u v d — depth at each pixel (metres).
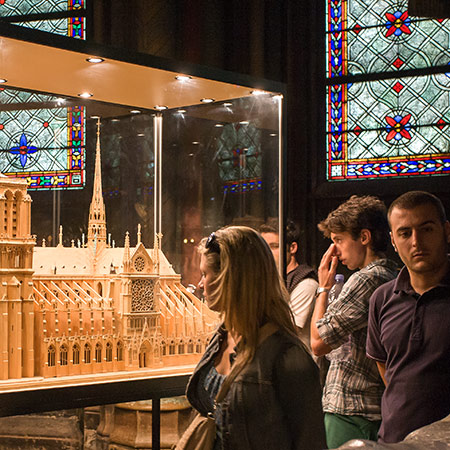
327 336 3.01
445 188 7.23
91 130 4.09
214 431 2.11
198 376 2.29
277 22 7.86
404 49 7.65
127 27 7.37
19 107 3.78
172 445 3.68
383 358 2.66
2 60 3.40
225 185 4.18
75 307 3.57
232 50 7.80
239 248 2.08
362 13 7.86
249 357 2.03
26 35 3.12
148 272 3.83
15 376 3.29
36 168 3.87
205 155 4.21
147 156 4.32
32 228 3.85
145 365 3.74
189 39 7.59
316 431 2.02
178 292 4.16
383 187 7.49
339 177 7.81
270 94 4.11
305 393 2.02
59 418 3.32
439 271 2.46
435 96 7.48
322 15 7.96
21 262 3.36
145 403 3.62
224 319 2.10
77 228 3.99
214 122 4.19
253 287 2.05
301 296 4.37
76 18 7.69
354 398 3.02
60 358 3.48
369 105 7.77
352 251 3.28
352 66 7.86
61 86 3.87
